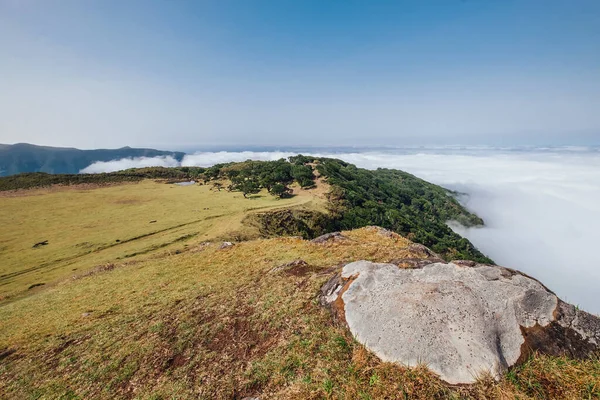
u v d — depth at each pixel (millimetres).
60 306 19453
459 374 5883
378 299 7961
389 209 103500
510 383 5672
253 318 10141
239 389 7219
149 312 13914
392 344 6719
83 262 49594
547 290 7488
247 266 18391
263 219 71000
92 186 121625
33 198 98688
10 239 62625
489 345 6195
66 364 10906
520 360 6148
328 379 6516
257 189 114812
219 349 9203
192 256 26031
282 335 8750
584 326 6703
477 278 7844
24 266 49438
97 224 72438
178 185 130500
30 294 34719
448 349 6238
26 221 75188
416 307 7137
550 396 5477
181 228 67062
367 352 6918
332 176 124812
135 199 99562
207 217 74750
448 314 6805
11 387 10258
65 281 30453
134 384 8812
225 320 10578
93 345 11875
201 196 104062
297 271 14273
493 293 7258
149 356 9875
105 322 14172
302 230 72812
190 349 9570
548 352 6258
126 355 10352
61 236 64125
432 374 6004
